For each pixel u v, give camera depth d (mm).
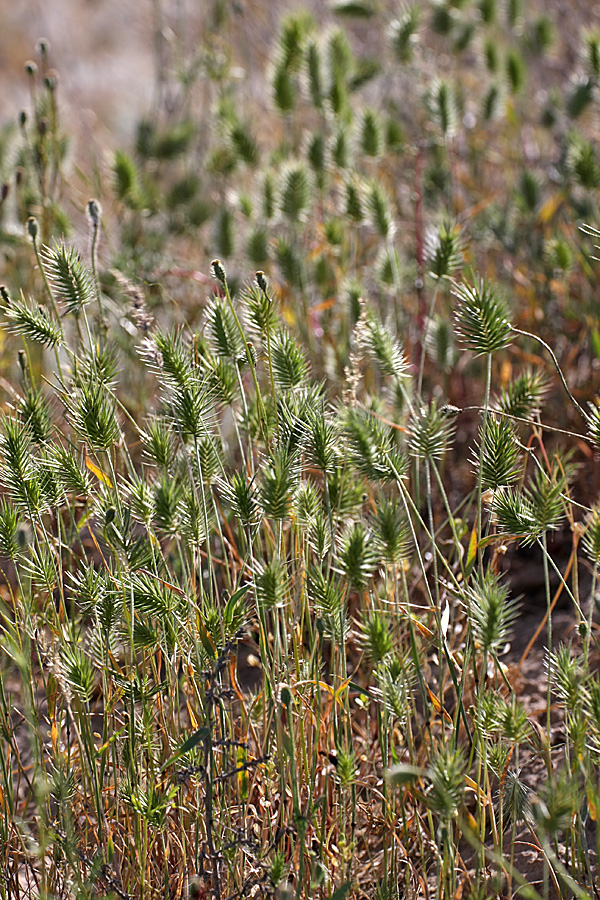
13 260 1146
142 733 887
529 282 1114
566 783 850
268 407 912
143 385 1082
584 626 870
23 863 929
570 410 1055
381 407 935
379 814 924
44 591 921
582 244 1107
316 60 1157
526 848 915
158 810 875
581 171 1096
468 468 1077
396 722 934
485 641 862
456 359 1064
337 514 895
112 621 883
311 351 1071
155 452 897
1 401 1052
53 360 1104
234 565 953
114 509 869
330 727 910
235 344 910
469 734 888
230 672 911
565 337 1093
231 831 881
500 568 1041
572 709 863
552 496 875
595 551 873
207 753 865
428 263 955
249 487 881
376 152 1133
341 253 1102
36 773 887
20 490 886
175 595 885
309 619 898
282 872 861
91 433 889
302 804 902
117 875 888
